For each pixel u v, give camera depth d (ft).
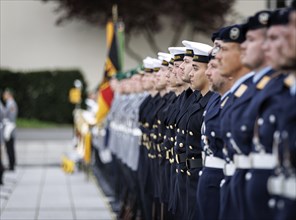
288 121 28.04
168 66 51.39
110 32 104.88
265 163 29.78
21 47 201.57
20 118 200.64
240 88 33.35
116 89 85.61
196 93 43.14
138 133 65.21
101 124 95.25
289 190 27.63
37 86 199.93
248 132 31.14
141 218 62.64
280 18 28.53
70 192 86.48
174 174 46.44
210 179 36.60
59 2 198.39
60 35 201.67
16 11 201.57
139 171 59.93
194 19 192.75
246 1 190.70
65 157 112.98
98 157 104.42
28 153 138.00
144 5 188.96
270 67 31.71
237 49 34.06
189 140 41.24
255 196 29.89
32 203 77.36
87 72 201.67
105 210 73.31
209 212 36.63
